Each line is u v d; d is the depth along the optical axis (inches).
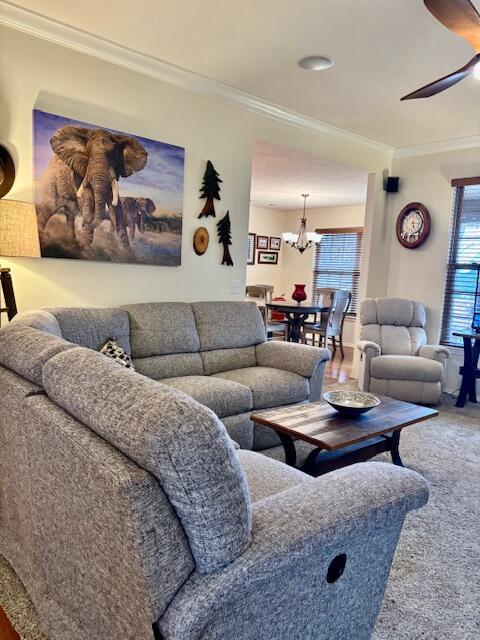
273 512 45.6
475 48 87.8
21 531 64.0
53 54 112.3
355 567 51.8
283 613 44.9
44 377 52.2
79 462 42.1
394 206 213.8
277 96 150.7
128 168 127.6
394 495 51.1
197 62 128.3
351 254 324.5
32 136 110.4
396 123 172.4
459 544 85.4
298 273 357.1
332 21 102.9
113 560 40.6
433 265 202.2
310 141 177.8
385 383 174.7
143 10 102.2
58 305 119.8
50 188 114.0
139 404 38.8
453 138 189.3
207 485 36.6
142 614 38.3
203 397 110.7
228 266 157.8
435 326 202.5
